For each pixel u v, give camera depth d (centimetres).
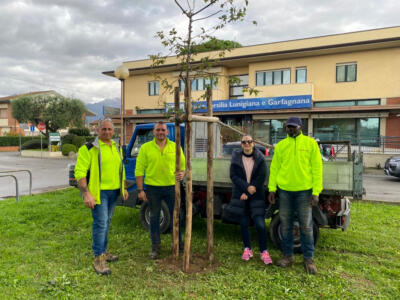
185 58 383
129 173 571
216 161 480
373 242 485
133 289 329
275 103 2002
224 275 364
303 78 2086
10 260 399
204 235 521
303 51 1977
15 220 589
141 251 442
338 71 1988
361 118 1902
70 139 2866
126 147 576
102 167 374
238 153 418
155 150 410
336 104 1997
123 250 442
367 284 347
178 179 391
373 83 1891
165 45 372
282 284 343
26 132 4069
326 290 329
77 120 2917
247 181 407
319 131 2006
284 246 396
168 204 425
